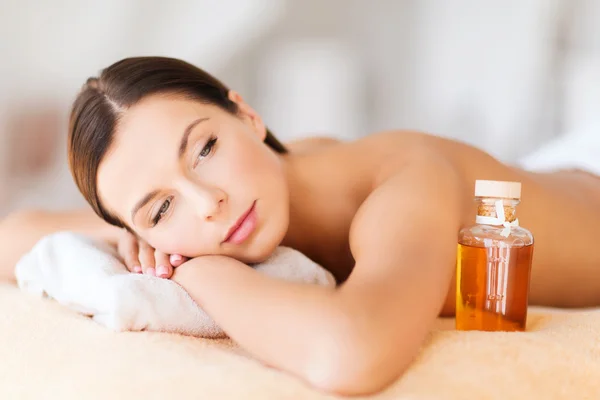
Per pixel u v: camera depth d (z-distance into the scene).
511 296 0.81
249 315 0.75
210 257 0.89
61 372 0.74
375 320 0.68
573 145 1.64
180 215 0.91
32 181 2.11
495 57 2.08
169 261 0.94
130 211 0.94
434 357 0.71
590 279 1.17
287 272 0.91
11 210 2.05
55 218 1.41
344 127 2.18
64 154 2.15
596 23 1.99
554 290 1.17
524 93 2.06
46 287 0.98
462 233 0.83
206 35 2.19
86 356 0.77
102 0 2.16
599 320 0.82
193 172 0.90
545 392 0.67
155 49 2.19
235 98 1.08
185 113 0.94
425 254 0.77
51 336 0.84
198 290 0.84
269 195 0.94
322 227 1.12
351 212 1.10
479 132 2.11
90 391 0.69
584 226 1.17
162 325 0.84
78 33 2.16
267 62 2.20
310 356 0.68
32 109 2.14
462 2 2.09
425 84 2.15
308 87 2.17
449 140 1.14
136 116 0.93
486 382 0.67
